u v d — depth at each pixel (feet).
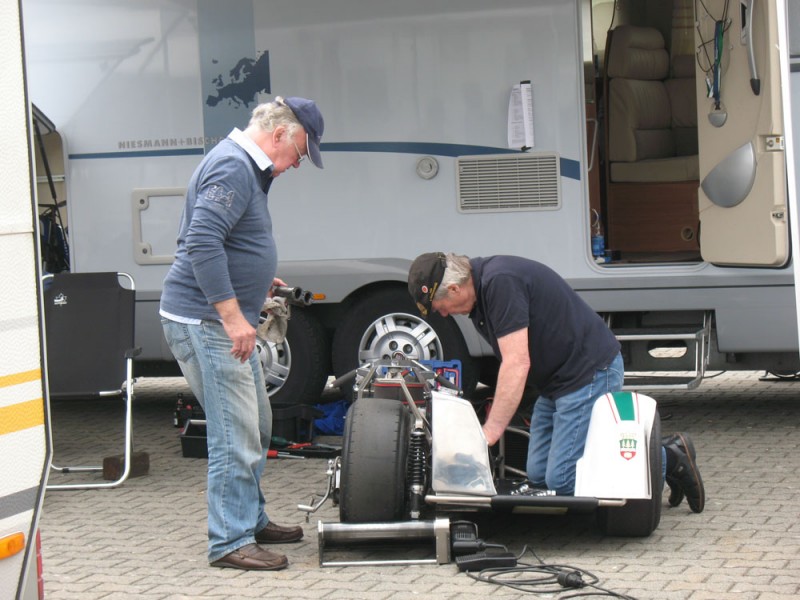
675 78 29.84
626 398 15.64
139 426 26.30
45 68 24.86
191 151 24.47
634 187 27.55
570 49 23.07
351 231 24.00
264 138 15.10
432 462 14.96
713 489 18.76
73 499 19.53
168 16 24.40
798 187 17.28
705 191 22.26
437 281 15.31
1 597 9.30
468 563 14.74
